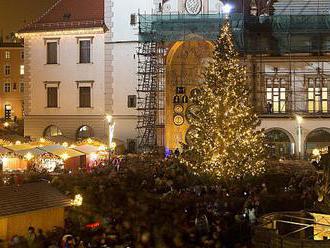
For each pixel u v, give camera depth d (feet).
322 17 213.05
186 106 215.10
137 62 214.69
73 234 87.35
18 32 225.56
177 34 208.13
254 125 143.13
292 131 203.72
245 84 147.54
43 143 168.66
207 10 212.02
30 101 225.56
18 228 87.45
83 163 175.01
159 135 208.54
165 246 81.66
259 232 72.43
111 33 217.56
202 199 112.88
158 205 102.32
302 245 65.21
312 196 111.86
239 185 129.90
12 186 92.73
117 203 104.12
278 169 151.74
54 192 95.61
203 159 139.13
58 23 223.71
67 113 221.87
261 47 210.79
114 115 216.74
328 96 208.64
